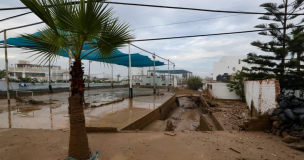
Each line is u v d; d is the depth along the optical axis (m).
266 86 5.78
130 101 12.88
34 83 17.81
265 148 3.75
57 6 2.38
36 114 7.79
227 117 7.84
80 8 2.35
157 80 32.16
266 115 5.11
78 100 2.80
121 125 6.06
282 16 9.71
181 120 12.75
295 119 4.22
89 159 2.92
